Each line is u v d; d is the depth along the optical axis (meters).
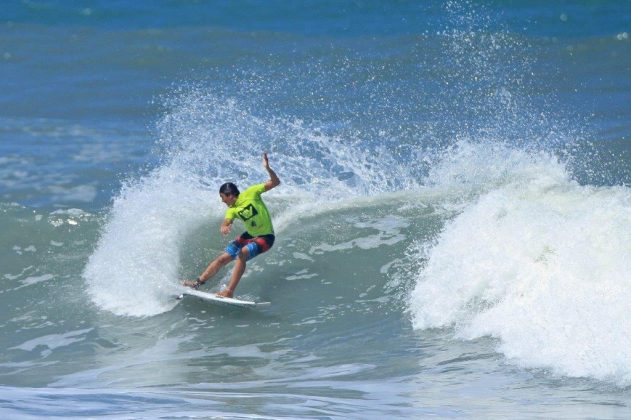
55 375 37.03
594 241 37.09
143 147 64.94
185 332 41.00
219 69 83.50
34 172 60.72
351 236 46.69
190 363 37.47
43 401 26.86
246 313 42.16
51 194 56.59
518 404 28.42
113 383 35.00
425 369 34.03
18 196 56.47
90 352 39.84
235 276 42.06
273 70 82.19
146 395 29.06
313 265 45.06
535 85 74.44
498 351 35.03
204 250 45.97
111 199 55.59
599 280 35.59
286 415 25.92
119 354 39.34
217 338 40.25
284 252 46.00
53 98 78.38
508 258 38.66
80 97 78.31
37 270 47.22
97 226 50.66
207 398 28.94
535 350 34.03
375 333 39.00
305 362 36.78
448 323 38.31
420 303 40.06
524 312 36.38
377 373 34.19
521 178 50.44
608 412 27.20
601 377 31.20
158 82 81.12
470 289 38.88
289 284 43.94
